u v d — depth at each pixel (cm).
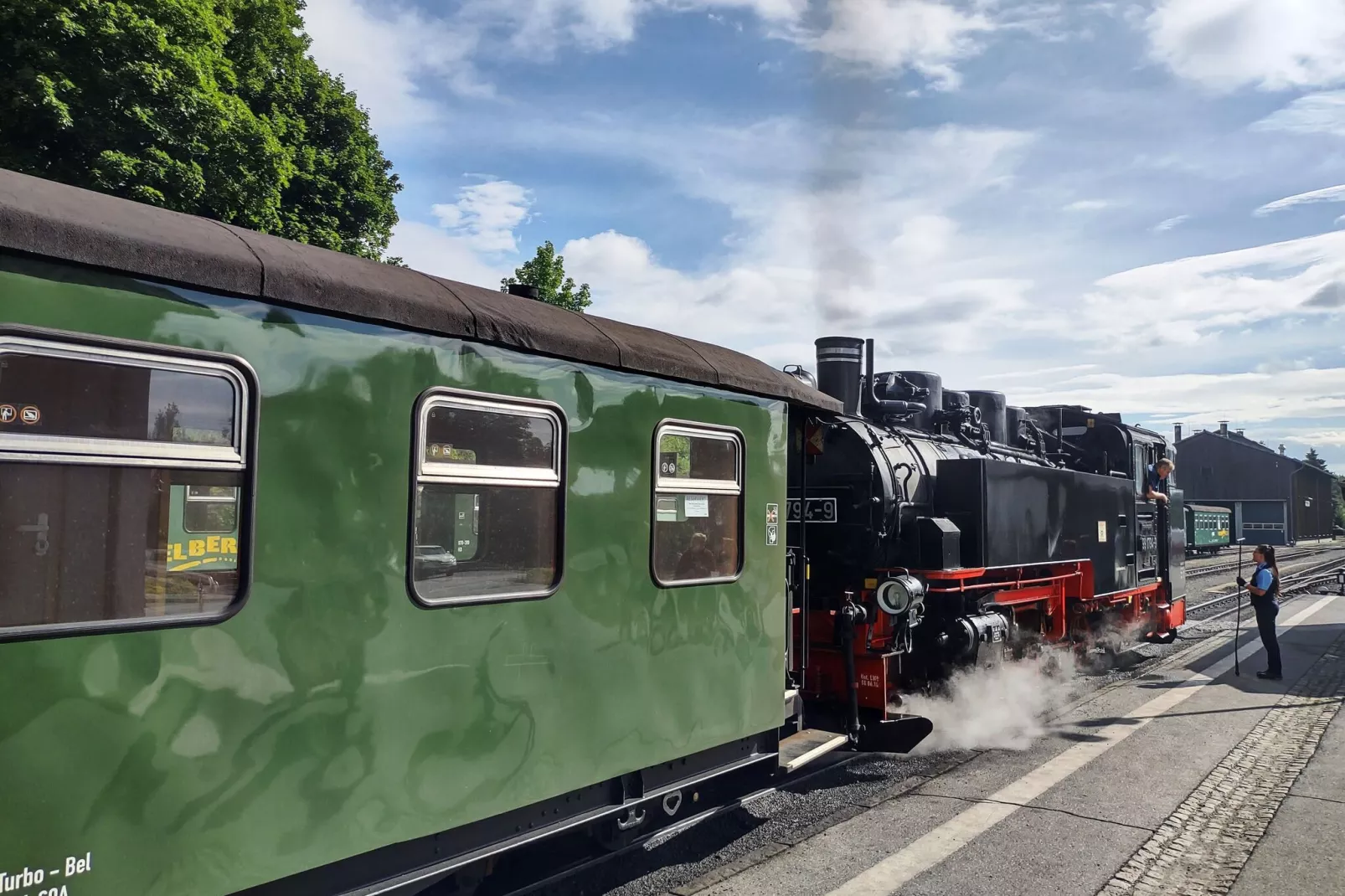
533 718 376
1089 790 609
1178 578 1395
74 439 245
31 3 1100
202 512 274
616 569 420
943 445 939
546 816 397
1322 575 3047
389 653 320
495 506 366
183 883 262
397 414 326
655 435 446
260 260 288
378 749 316
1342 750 711
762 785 567
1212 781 627
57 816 237
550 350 384
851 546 771
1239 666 1146
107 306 253
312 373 301
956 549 777
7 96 1091
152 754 257
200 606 271
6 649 230
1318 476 8981
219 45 1423
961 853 495
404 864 337
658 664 444
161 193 1219
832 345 841
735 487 509
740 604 505
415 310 330
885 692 707
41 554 240
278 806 286
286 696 290
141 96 1204
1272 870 473
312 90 1886
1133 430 1257
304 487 297
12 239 231
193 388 272
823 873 469
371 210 1947
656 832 475
